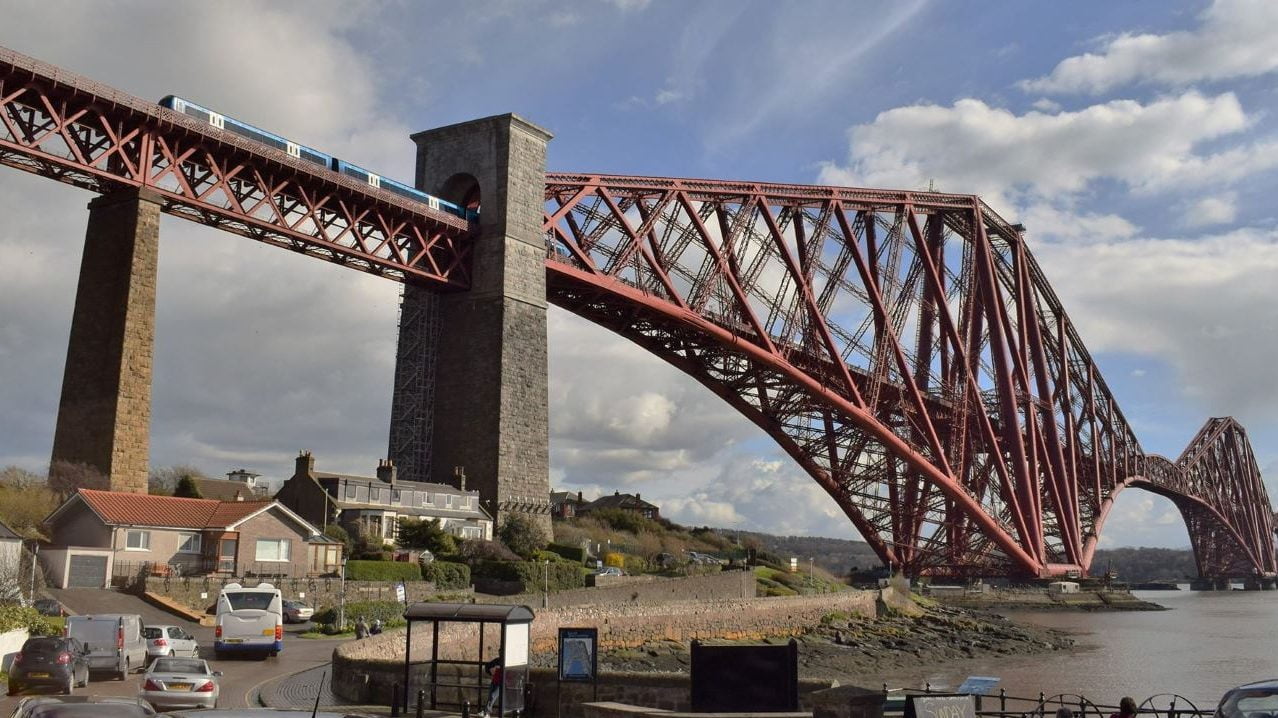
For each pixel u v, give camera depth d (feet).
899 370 348.38
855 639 270.05
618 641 220.23
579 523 362.12
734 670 77.00
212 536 196.03
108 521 182.80
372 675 101.45
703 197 313.32
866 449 366.63
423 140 291.38
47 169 197.16
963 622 329.52
